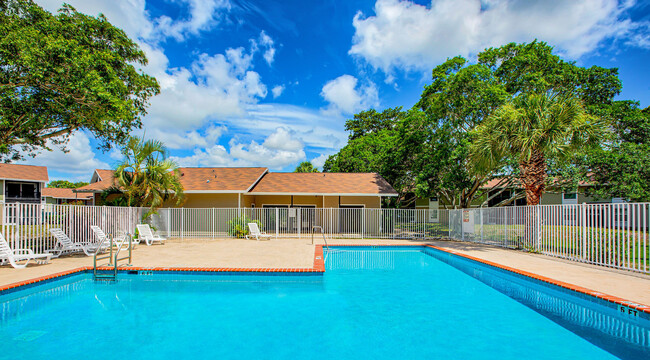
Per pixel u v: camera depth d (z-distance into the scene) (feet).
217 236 59.57
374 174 79.56
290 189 67.41
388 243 49.83
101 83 33.42
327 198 71.20
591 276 23.94
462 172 58.65
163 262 31.35
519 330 16.88
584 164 58.08
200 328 17.12
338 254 43.32
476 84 54.70
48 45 30.01
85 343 15.24
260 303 21.40
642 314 16.49
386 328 17.19
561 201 86.12
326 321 18.16
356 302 21.70
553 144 35.65
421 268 33.55
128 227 48.91
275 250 41.06
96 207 41.68
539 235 36.68
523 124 37.22
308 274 27.96
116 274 26.99
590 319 18.65
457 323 17.87
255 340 15.64
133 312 19.60
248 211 65.00
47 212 34.53
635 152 55.16
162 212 57.88
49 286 23.72
